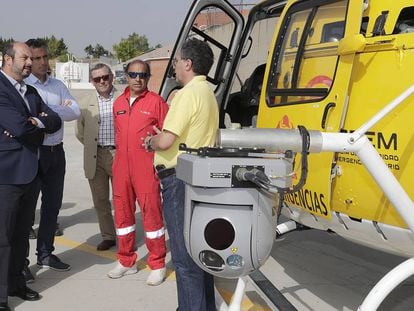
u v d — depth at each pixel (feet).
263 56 21.97
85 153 15.61
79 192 24.47
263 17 16.44
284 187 6.84
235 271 6.98
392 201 7.40
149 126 12.86
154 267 13.33
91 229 18.43
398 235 8.13
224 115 17.30
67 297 12.46
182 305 9.78
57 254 15.69
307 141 6.88
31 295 12.21
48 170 13.53
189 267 9.64
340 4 9.74
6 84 10.78
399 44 8.09
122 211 13.58
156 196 13.03
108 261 15.10
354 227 8.95
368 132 8.34
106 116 15.40
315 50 10.30
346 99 8.91
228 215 6.84
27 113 11.07
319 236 17.60
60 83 14.30
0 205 10.82
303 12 11.05
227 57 16.92
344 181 8.89
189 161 6.97
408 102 7.80
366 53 8.62
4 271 11.08
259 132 6.97
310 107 9.95
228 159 6.84
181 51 9.84
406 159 7.80
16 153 10.87
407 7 8.36
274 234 7.20
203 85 9.76
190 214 7.19
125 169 13.15
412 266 7.49
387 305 12.26
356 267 14.71
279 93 11.34
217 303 10.82
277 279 13.75
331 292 12.91
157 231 13.19
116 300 12.32
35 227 18.44
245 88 18.29
